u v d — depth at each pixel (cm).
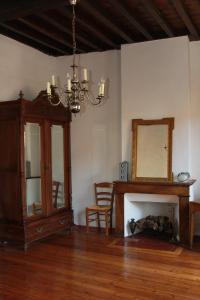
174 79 489
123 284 332
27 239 441
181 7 374
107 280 342
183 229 459
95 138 563
